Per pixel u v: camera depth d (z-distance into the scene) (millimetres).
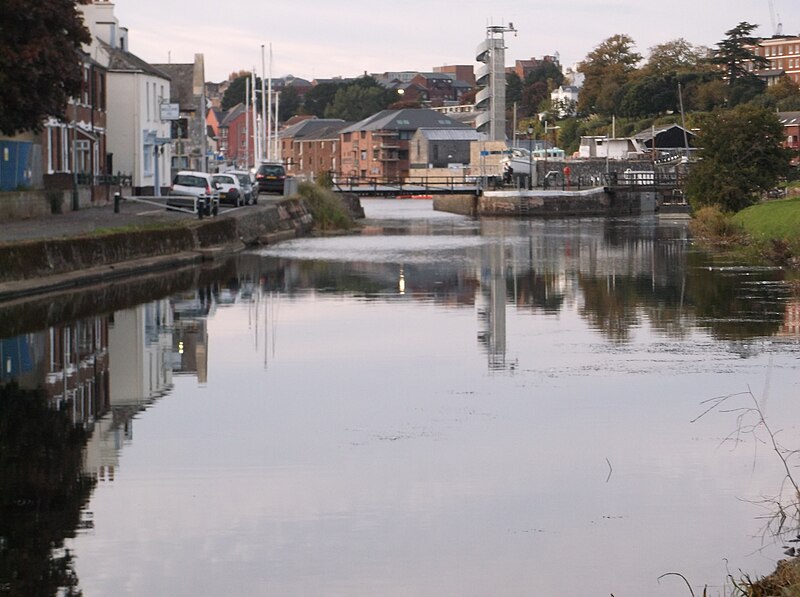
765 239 79188
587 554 17750
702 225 94750
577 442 24109
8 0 60500
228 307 45812
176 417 26578
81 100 89125
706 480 21422
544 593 16328
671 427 25344
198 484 21219
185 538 18391
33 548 17906
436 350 35344
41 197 72312
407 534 18609
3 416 26641
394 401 28125
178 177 82062
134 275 57844
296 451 23469
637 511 19703
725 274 58469
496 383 30219
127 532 18641
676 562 17422
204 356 34469
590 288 52406
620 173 167375
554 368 32188
